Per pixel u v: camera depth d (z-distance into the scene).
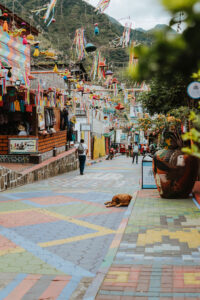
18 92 14.93
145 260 4.23
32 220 7.37
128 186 13.17
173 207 7.64
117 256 4.41
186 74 0.82
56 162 17.95
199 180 11.52
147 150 35.19
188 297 3.16
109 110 26.50
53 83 23.36
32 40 12.34
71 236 6.10
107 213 8.13
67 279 4.09
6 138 16.84
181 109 8.67
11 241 5.77
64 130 22.56
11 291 3.75
